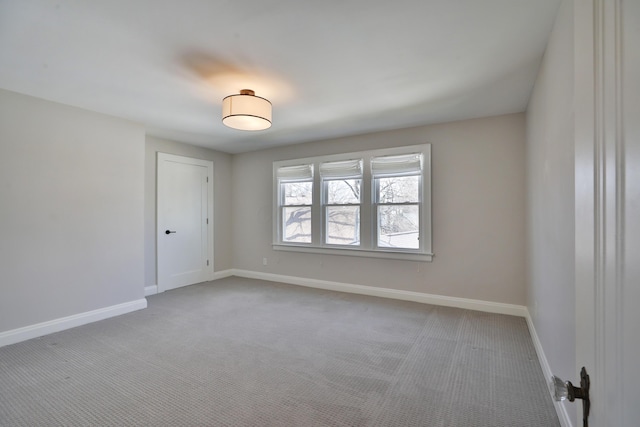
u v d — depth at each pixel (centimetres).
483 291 371
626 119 48
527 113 328
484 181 370
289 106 335
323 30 200
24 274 295
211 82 275
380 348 272
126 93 298
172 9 178
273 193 532
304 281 501
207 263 537
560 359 182
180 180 496
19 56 229
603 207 57
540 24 194
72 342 287
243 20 188
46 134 311
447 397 200
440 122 391
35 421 178
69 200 327
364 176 445
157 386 214
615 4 51
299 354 262
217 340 290
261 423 176
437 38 209
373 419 180
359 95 305
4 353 264
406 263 417
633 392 46
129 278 376
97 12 179
